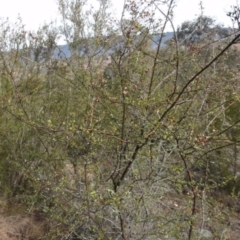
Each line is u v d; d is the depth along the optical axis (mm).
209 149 3324
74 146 3113
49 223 4539
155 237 3283
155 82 3375
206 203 3535
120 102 2982
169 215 3408
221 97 3295
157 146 3066
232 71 3309
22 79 5480
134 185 3107
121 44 3385
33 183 4098
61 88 5316
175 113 3088
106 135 2967
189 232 3229
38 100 5016
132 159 3098
